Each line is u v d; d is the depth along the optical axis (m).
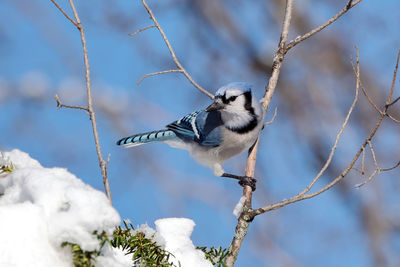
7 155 4.45
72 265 3.45
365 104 15.27
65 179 3.76
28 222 3.43
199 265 4.29
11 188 3.83
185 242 4.52
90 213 3.44
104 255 3.57
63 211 3.49
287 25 7.50
